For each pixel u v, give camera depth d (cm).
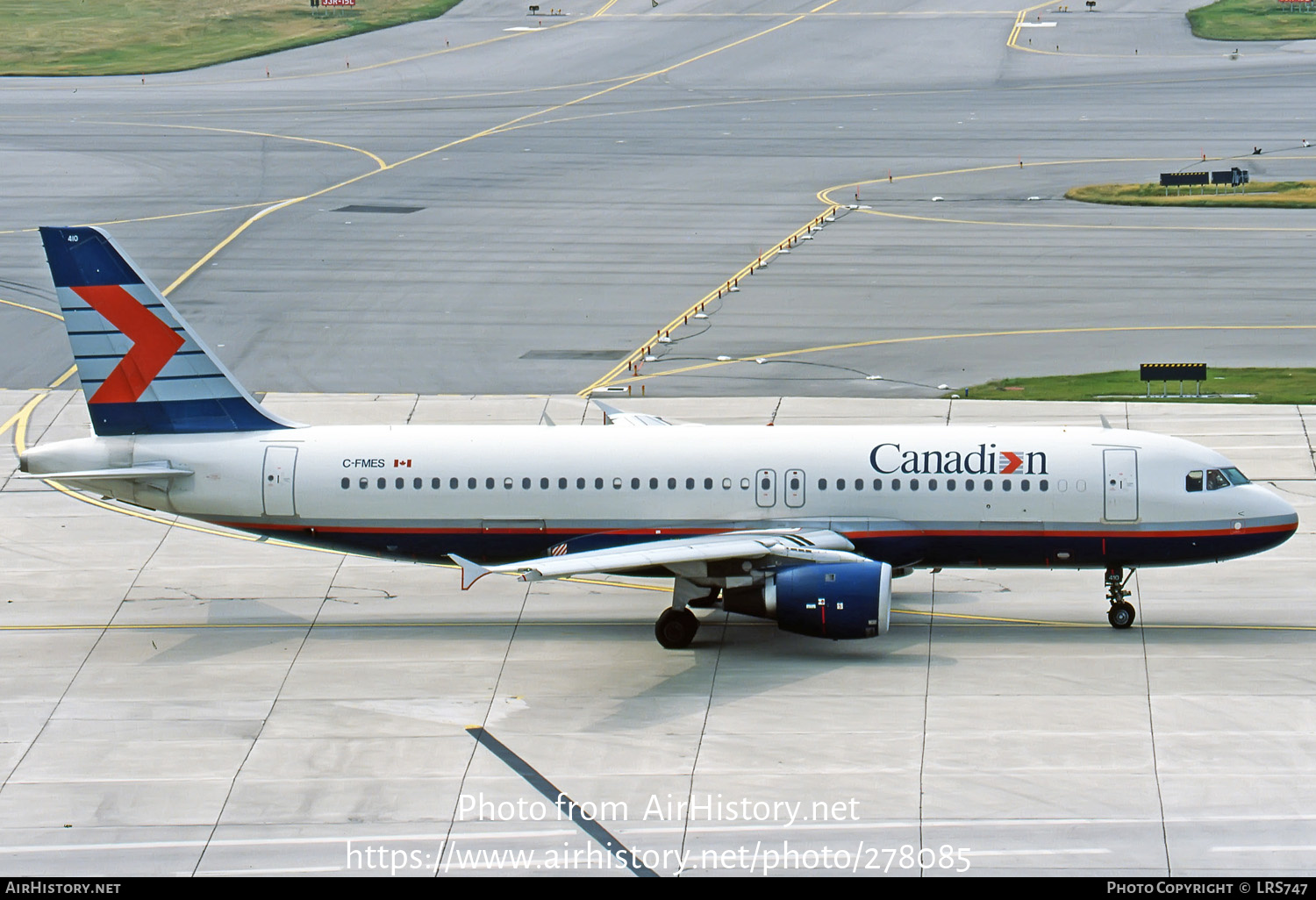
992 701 10400
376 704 10575
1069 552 11625
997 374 18512
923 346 19738
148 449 11906
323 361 19400
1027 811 8894
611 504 11775
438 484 11812
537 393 18025
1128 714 10131
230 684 10962
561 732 10075
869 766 9481
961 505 11612
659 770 9512
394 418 17125
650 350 19700
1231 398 17238
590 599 12719
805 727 10056
